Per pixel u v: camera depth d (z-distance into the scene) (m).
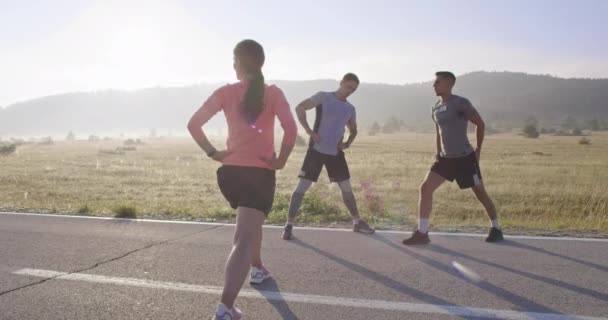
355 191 15.32
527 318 3.51
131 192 15.74
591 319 3.48
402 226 7.00
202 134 3.16
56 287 4.27
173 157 38.22
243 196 3.20
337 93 6.29
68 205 9.90
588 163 29.39
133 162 31.95
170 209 8.59
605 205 12.93
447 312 3.63
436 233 6.36
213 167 27.38
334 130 6.21
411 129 190.75
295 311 3.67
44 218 7.67
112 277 4.54
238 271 3.02
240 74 3.31
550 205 13.27
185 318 3.57
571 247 5.52
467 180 5.68
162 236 6.25
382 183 18.11
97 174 22.75
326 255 5.23
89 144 82.25
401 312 3.64
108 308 3.77
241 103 3.22
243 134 3.21
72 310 3.74
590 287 4.14
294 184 17.97
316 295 4.01
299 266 4.83
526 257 5.09
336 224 7.20
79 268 4.84
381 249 5.50
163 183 18.92
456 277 4.45
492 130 160.25
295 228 6.76
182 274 4.62
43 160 34.28
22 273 4.68
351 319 3.52
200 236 6.24
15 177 20.67
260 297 3.97
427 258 5.09
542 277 4.42
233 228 6.77
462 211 12.20
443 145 5.75
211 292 4.12
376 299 3.91
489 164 28.88
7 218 7.68
